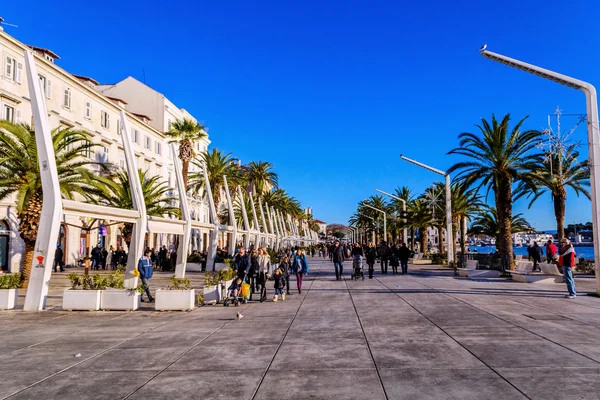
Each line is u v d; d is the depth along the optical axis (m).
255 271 15.13
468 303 13.16
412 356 7.04
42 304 13.17
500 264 24.23
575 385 5.46
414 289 17.61
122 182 31.12
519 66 15.55
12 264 29.70
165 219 19.69
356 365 6.59
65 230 36.34
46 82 32.25
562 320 10.06
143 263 15.37
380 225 87.06
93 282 13.60
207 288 14.77
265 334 9.15
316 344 8.09
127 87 52.12
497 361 6.62
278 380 5.94
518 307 12.23
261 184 69.56
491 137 26.27
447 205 34.69
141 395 5.45
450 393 5.29
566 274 14.41
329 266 38.69
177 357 7.30
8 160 19.16
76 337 9.16
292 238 71.19
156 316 12.10
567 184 31.34
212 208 31.30
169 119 53.31
